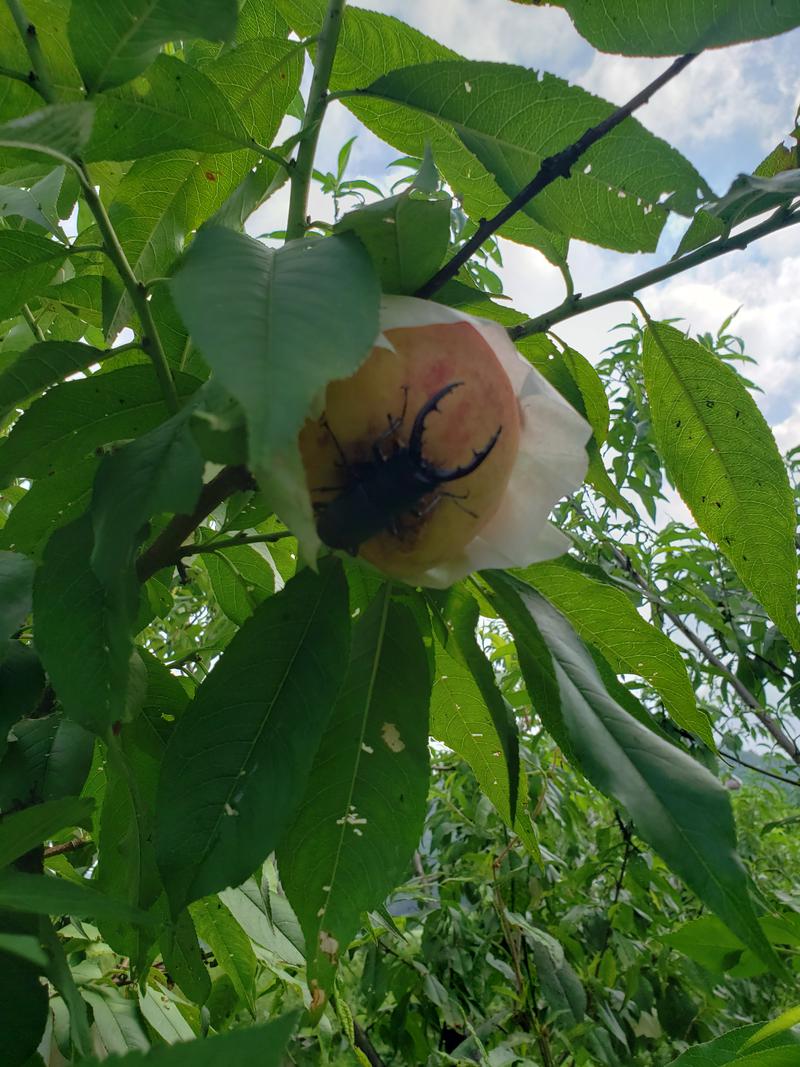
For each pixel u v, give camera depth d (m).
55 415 0.95
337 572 0.87
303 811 0.87
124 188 1.20
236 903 1.32
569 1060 2.87
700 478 1.14
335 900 0.86
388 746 0.89
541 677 0.91
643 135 0.94
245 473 0.81
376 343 0.68
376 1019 2.82
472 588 0.98
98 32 0.78
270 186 1.22
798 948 1.37
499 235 1.19
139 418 0.98
